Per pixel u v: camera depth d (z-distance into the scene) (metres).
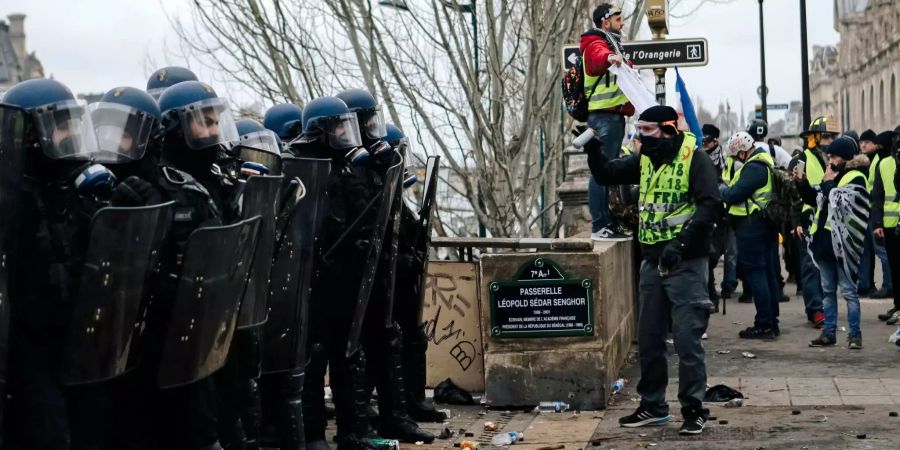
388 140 8.12
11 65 86.44
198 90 5.55
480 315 9.13
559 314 8.75
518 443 7.62
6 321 4.52
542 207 15.12
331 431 8.27
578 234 13.89
